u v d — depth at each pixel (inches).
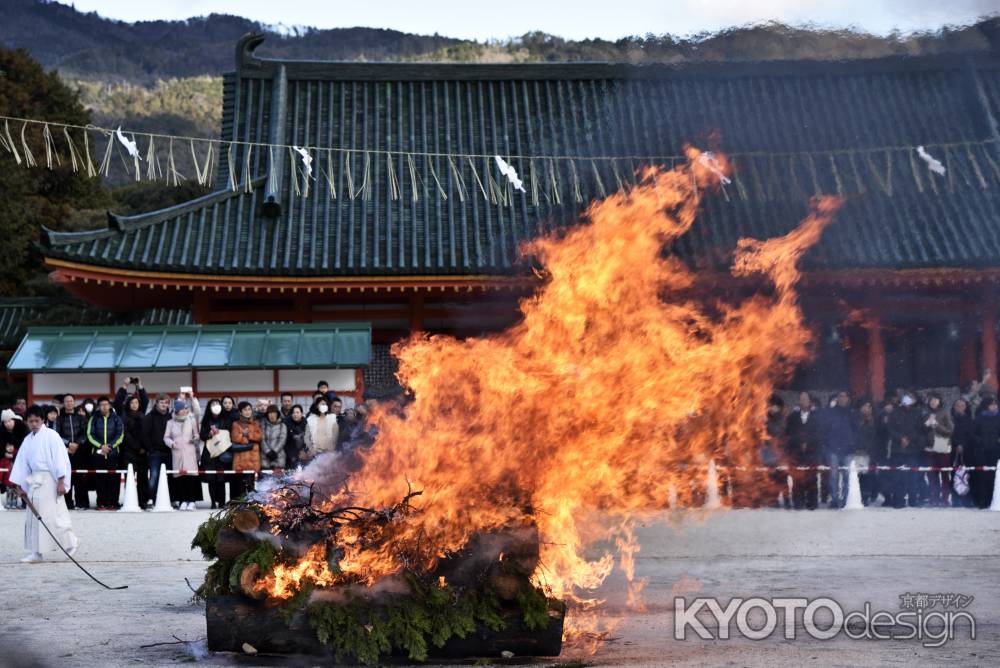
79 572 594.2
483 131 1582.2
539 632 367.2
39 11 6712.6
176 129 4158.5
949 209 1433.3
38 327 1169.4
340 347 1163.9
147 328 1176.2
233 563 374.6
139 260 1268.5
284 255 1353.3
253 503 387.9
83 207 2568.9
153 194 2578.7
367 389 1379.2
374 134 1581.0
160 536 708.0
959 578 545.0
